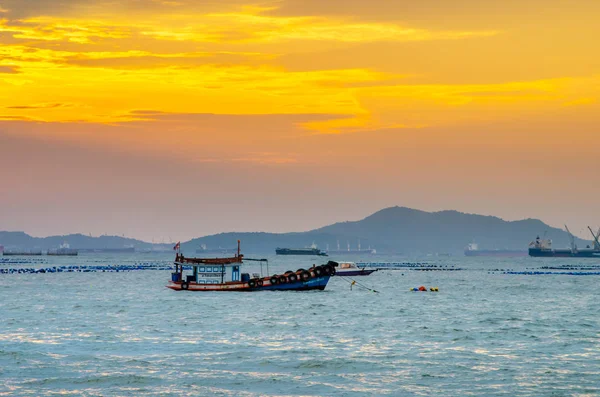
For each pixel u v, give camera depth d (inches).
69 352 4168.3
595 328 5364.2
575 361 3988.7
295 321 5679.1
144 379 3508.9
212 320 5713.6
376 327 5344.5
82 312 6392.7
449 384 3452.3
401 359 4013.3
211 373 3646.7
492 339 4766.2
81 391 3302.2
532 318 6072.8
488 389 3361.2
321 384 3452.3
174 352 4190.5
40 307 6914.4
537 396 3245.6
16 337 4751.5
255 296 7854.3
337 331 5113.2
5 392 3267.7
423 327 5354.3
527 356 4133.9
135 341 4586.6
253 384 3444.9
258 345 4448.8
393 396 3250.5
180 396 3240.7
